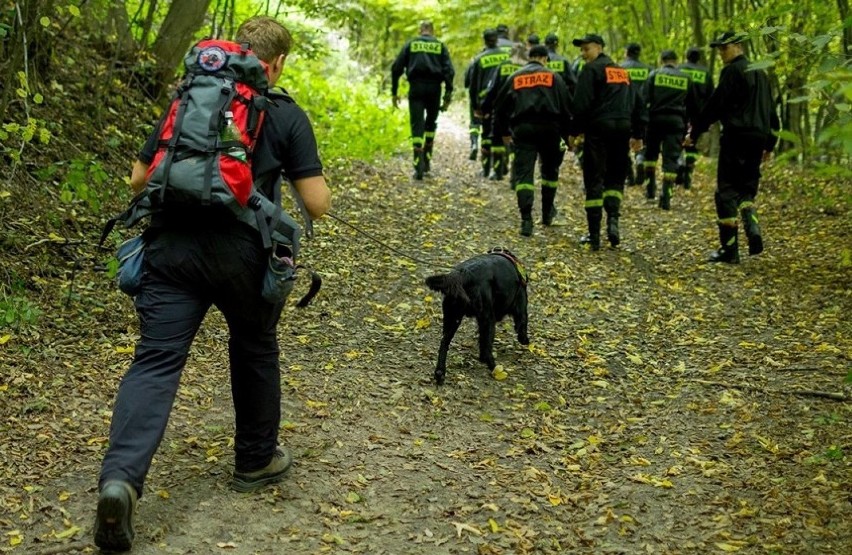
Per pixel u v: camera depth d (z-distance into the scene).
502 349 5.43
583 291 6.74
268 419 3.37
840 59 3.02
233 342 3.30
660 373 5.12
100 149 6.95
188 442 3.78
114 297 5.28
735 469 3.79
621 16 16.75
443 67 10.60
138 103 8.12
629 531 3.27
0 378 4.07
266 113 3.09
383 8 19.14
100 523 2.75
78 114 7.14
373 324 5.70
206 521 3.15
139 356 3.01
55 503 3.18
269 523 3.18
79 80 7.51
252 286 3.08
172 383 2.98
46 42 6.82
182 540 3.01
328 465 3.70
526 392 4.79
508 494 3.56
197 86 2.98
